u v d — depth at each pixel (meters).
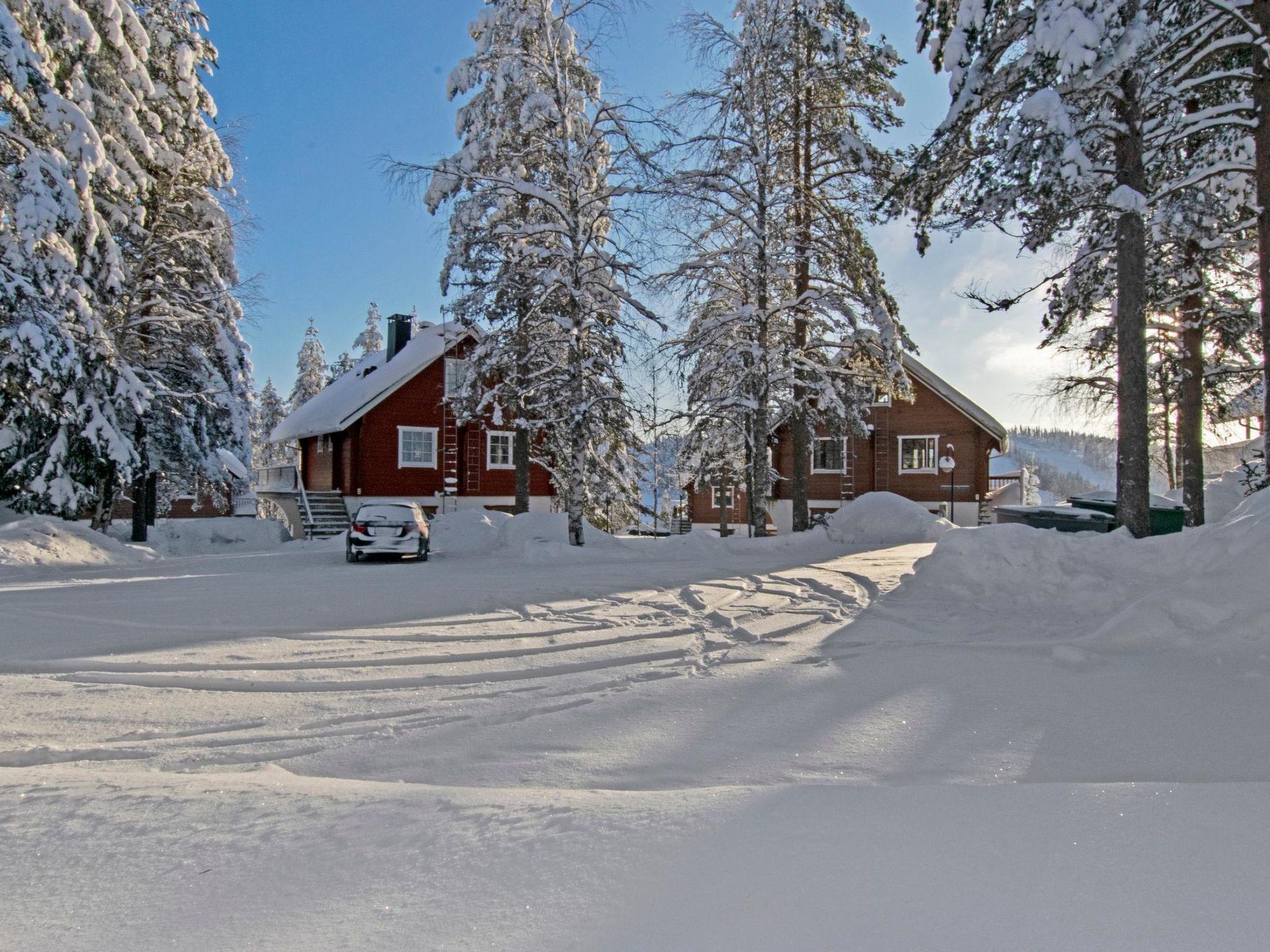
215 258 23.91
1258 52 9.62
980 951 1.96
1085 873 2.40
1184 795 3.07
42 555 15.36
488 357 21.05
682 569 14.17
